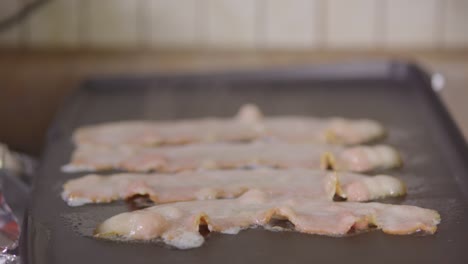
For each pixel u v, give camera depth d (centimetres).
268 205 59
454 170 66
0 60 94
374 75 90
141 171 67
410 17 98
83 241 56
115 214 59
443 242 55
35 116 95
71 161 69
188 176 65
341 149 70
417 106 81
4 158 69
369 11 98
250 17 98
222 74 91
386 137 74
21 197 66
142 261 53
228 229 56
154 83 91
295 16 98
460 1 97
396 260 53
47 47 98
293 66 91
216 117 80
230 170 66
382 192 62
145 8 97
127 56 96
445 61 95
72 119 80
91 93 88
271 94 87
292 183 63
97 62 94
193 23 98
